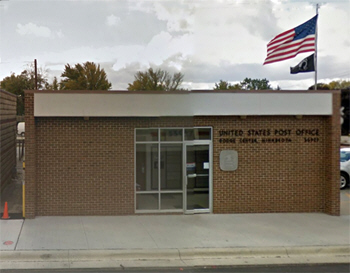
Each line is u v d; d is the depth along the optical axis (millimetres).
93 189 10367
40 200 10242
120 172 10430
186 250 7809
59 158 10250
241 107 10562
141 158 10617
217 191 10820
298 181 11031
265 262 7609
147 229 9234
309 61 12164
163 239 8508
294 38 12047
